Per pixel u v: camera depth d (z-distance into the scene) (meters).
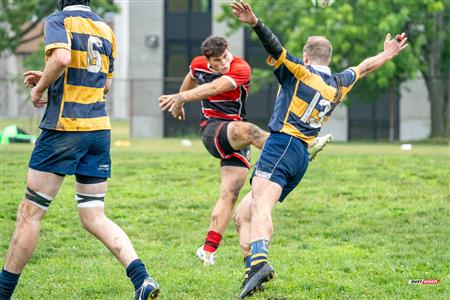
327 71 16.23
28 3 73.62
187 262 19.42
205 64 19.34
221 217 19.09
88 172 14.48
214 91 18.20
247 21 15.25
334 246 21.23
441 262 19.19
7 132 56.47
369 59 16.92
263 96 83.12
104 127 14.55
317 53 16.39
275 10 70.62
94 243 21.44
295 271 18.31
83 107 14.29
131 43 86.00
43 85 13.83
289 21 70.50
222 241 21.89
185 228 23.61
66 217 24.22
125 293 16.38
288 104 15.87
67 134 14.15
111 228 14.61
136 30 85.94
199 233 22.98
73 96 14.20
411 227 23.20
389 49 17.03
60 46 13.66
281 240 21.88
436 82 71.81
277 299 15.80
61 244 21.23
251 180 16.06
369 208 25.91
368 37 66.81
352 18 64.94
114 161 36.03
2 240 21.16
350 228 23.19
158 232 23.03
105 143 14.61
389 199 27.27
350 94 73.69
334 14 64.81
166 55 86.12
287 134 15.87
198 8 85.44
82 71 14.27
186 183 30.42
